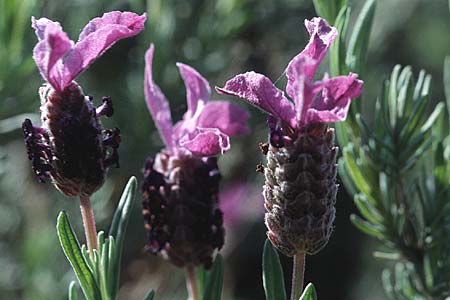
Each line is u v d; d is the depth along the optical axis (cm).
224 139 34
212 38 50
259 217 70
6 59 45
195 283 35
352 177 38
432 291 38
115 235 35
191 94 36
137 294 49
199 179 35
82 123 33
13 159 50
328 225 33
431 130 39
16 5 44
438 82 87
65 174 33
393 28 75
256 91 32
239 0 50
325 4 37
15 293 52
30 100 46
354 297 93
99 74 49
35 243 49
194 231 35
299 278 33
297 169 33
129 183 35
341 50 36
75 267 34
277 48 53
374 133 38
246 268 90
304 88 31
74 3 49
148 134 48
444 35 86
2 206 51
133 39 49
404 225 38
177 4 49
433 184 38
